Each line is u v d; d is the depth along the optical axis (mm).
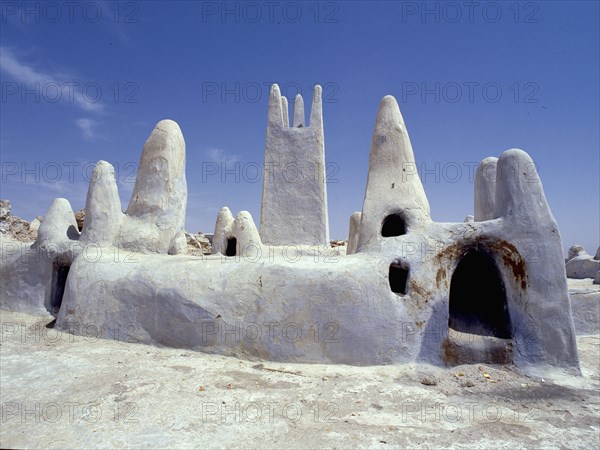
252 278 7344
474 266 8109
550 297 6805
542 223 6969
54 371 6367
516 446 4469
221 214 11266
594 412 5383
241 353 7133
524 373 6582
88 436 4477
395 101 8398
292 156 13672
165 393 5625
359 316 6871
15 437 4430
